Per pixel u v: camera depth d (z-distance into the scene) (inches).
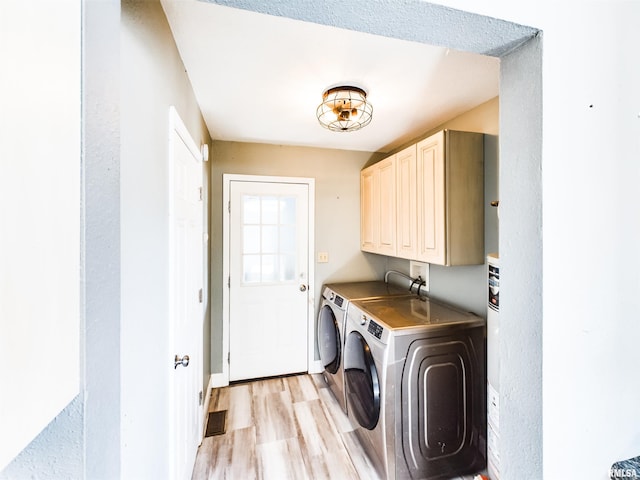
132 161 31.6
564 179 27.6
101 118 18.7
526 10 26.5
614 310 29.6
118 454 21.0
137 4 32.7
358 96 66.4
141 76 33.9
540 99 27.1
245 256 108.0
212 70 59.2
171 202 45.8
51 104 14.2
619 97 29.7
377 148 116.8
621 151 29.8
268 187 109.9
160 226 41.7
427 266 92.8
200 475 64.6
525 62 28.6
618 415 29.8
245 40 49.8
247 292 108.0
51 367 14.2
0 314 11.2
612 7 29.6
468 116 78.3
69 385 15.8
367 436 68.8
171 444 46.4
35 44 13.0
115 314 20.6
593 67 28.7
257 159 108.7
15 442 11.8
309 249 114.0
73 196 16.1
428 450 61.6
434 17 25.5
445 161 69.6
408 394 60.4
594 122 28.7
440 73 60.3
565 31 27.8
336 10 24.7
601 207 29.0
